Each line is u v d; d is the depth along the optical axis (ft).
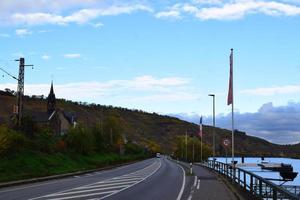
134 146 511.40
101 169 191.21
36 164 162.50
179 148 501.15
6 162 147.84
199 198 72.33
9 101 574.56
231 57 104.73
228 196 76.07
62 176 131.34
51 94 438.40
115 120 414.82
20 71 205.16
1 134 158.61
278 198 42.37
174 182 112.47
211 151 529.45
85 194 76.48
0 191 82.43
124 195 75.87
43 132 232.32
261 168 347.15
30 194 75.97
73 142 245.45
